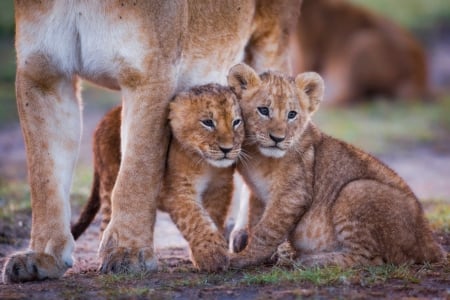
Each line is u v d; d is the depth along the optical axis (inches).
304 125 408.2
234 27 466.3
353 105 1084.5
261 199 413.7
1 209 557.3
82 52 387.5
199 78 446.6
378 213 393.4
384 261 394.0
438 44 1457.9
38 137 390.9
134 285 364.5
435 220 516.4
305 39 1074.1
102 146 445.4
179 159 395.2
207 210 412.8
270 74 414.9
